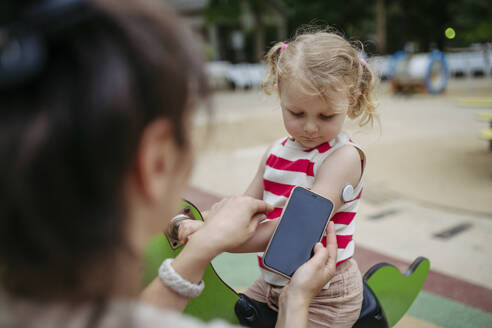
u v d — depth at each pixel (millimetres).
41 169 331
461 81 14016
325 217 913
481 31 14727
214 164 4438
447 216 2990
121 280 415
